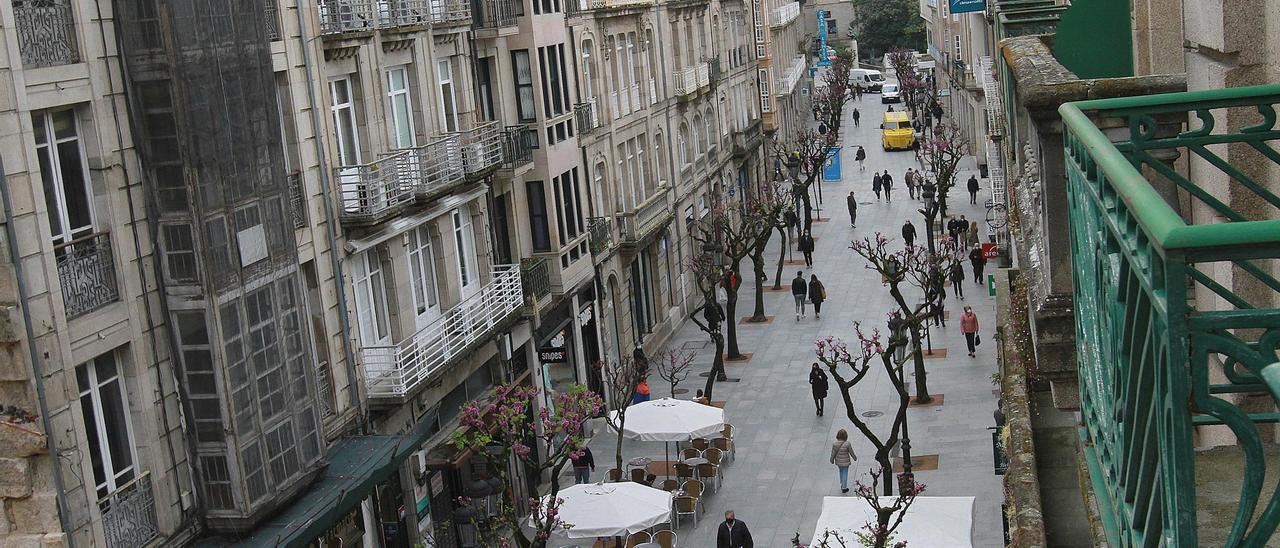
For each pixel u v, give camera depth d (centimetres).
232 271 1906
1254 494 305
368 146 2561
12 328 1587
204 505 1922
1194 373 308
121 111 1820
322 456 2139
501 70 3388
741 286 5422
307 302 2211
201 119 1852
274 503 1983
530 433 3250
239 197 1939
